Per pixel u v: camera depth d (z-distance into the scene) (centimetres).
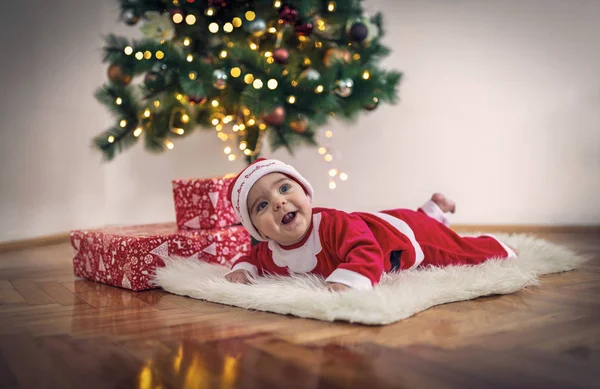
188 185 198
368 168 336
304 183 163
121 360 103
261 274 169
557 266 181
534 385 85
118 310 148
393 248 159
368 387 86
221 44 259
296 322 127
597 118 292
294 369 95
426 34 322
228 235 194
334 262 154
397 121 330
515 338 109
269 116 227
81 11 321
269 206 153
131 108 249
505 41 309
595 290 153
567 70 297
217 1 236
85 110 323
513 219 312
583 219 297
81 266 203
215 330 123
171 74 243
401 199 332
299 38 260
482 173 317
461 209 322
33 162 294
